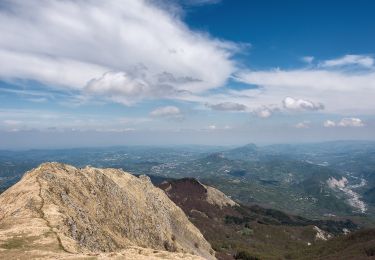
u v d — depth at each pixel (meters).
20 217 91.81
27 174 126.62
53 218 93.62
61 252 74.12
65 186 125.19
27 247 74.06
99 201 141.00
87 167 160.62
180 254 91.25
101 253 77.62
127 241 130.62
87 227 105.88
